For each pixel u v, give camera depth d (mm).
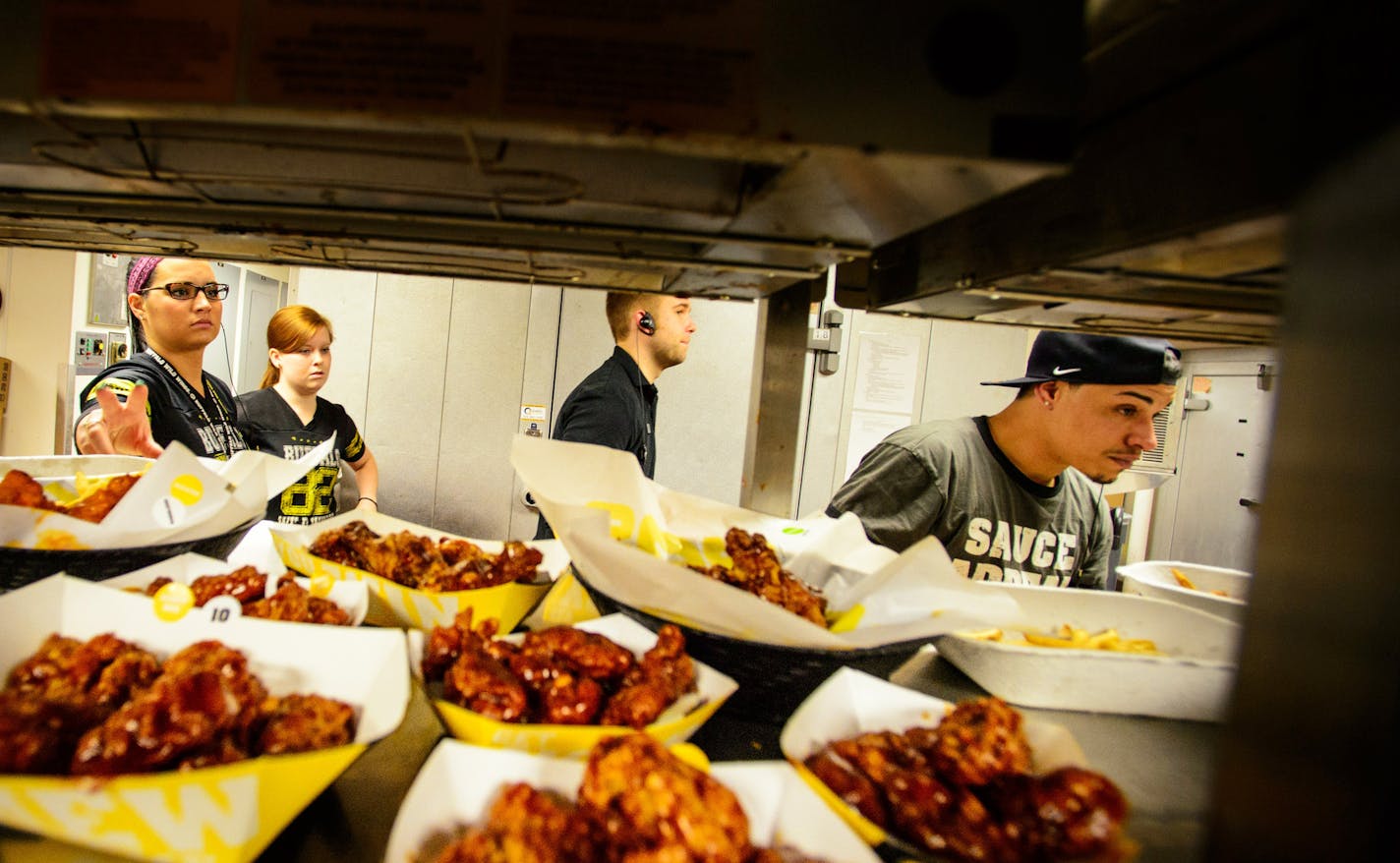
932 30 484
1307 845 355
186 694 549
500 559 1017
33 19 488
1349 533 346
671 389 3043
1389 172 340
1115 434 1489
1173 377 1446
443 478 2951
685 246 802
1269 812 372
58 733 538
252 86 480
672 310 2109
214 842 492
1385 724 329
